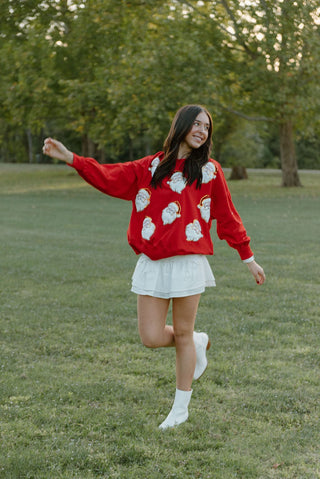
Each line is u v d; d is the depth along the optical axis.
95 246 10.31
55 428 3.11
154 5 23.33
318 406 3.44
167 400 3.53
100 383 3.77
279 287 6.87
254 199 22.25
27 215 16.30
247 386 3.74
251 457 2.81
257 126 33.34
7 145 56.72
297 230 12.73
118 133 25.23
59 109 28.92
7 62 26.55
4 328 5.07
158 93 22.61
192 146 3.12
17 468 2.68
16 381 3.79
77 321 5.36
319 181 33.53
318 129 27.69
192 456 2.82
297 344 4.66
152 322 3.19
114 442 2.97
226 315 5.55
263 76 22.98
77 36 22.47
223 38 23.62
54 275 7.59
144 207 3.16
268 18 21.23
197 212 3.17
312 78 23.17
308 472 2.67
